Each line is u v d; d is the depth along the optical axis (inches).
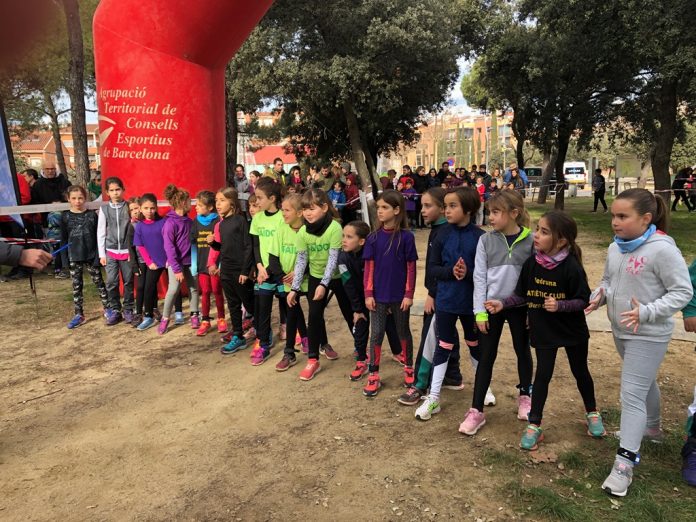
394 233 151.9
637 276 107.8
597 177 767.1
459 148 2741.1
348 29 614.5
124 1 262.8
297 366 185.3
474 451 124.9
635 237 108.8
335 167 525.0
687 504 102.9
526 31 813.9
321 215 163.9
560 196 818.8
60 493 114.4
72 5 447.2
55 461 127.2
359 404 153.1
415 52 633.0
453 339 140.3
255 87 614.5
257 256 186.9
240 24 270.5
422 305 254.5
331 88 625.9
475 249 134.7
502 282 128.4
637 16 442.9
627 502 103.7
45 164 401.7
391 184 629.6
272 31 599.8
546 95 785.6
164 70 269.6
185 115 276.4
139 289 238.8
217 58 283.7
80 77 462.9
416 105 805.9
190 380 175.5
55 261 354.3
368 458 123.6
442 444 128.8
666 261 104.2
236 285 197.0
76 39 454.3
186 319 248.8
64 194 351.9
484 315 127.6
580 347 125.1
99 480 118.8
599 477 112.2
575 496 106.6
